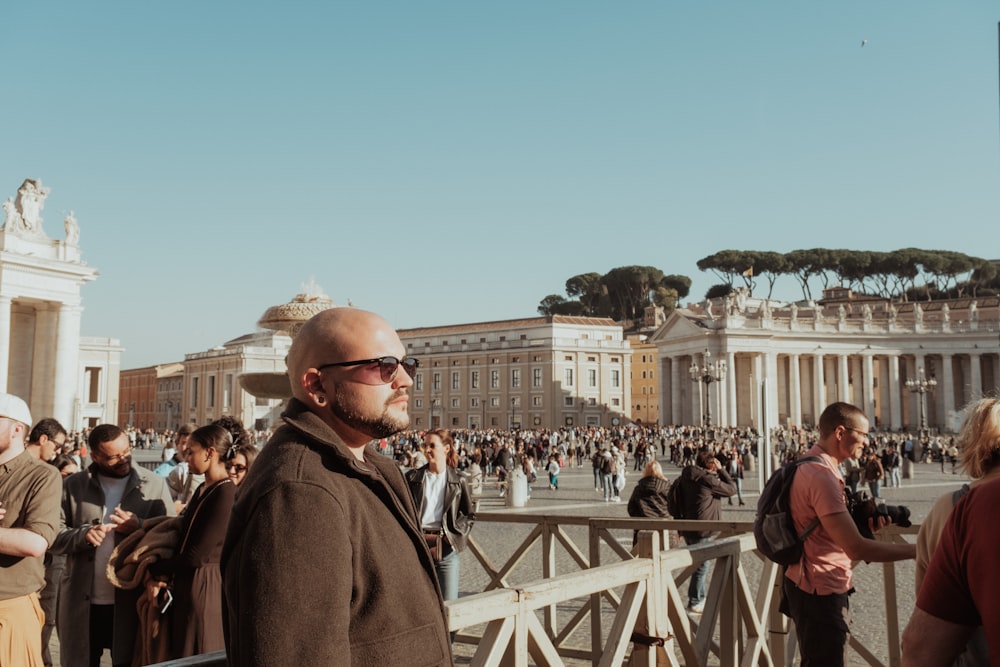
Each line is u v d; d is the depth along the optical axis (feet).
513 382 304.09
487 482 105.09
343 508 6.29
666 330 281.54
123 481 16.65
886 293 404.36
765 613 17.08
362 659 6.29
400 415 7.39
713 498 29.78
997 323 270.05
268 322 46.26
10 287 145.79
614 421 301.84
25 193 153.48
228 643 6.55
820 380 265.95
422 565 7.11
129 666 14.57
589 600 20.83
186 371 319.27
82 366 263.49
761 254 408.67
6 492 12.21
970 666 8.76
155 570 13.96
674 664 13.10
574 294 438.40
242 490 6.45
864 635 24.04
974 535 7.09
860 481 65.36
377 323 7.41
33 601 12.25
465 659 21.67
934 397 280.31
